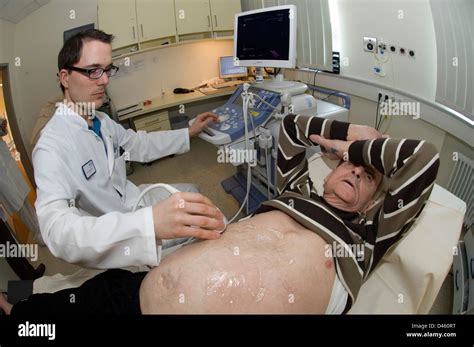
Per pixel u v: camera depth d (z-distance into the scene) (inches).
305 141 47.8
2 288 56.3
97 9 107.3
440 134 66.6
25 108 107.3
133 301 32.4
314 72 101.6
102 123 53.8
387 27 72.4
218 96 132.0
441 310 52.6
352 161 42.0
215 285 29.8
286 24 58.6
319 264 34.7
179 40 121.5
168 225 29.2
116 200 50.4
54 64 111.6
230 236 35.0
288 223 38.6
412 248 38.9
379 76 79.4
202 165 117.6
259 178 79.4
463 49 54.5
